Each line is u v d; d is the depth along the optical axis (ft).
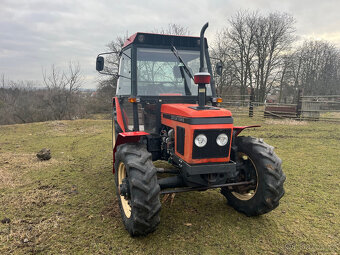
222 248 8.70
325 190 13.50
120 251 8.49
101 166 17.80
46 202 11.99
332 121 38.40
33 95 57.06
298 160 19.02
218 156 9.36
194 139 8.99
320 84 101.45
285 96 98.78
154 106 11.83
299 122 38.09
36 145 24.41
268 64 89.71
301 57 95.50
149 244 8.87
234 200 11.39
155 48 12.42
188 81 12.48
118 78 15.35
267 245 8.87
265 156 9.93
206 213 11.13
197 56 13.00
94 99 69.10
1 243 8.80
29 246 8.69
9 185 14.02
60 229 9.73
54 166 17.60
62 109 54.65
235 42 88.38
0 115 53.26
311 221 10.43
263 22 86.63
